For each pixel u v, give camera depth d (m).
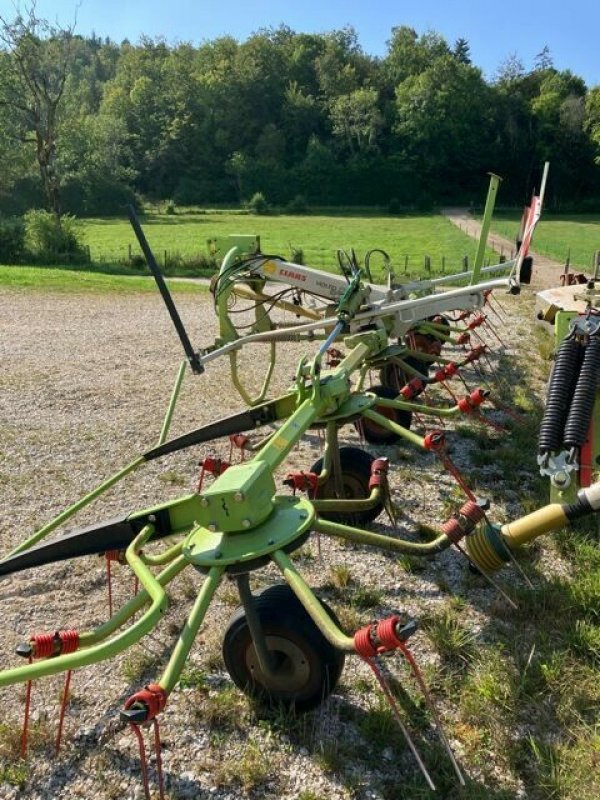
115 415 8.17
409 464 6.51
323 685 3.17
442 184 91.94
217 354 6.02
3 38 34.44
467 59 122.00
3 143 39.47
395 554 4.82
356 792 2.97
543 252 35.97
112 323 14.77
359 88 108.75
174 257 30.22
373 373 10.32
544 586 4.31
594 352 3.51
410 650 3.83
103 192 74.06
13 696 3.61
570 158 86.19
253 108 104.69
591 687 3.51
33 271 24.69
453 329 9.12
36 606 4.38
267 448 3.59
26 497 5.94
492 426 7.22
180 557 3.19
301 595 2.81
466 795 2.91
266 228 61.03
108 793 3.01
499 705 3.42
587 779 2.99
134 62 112.56
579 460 3.45
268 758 3.14
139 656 3.84
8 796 3.02
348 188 92.31
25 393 9.06
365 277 7.63
